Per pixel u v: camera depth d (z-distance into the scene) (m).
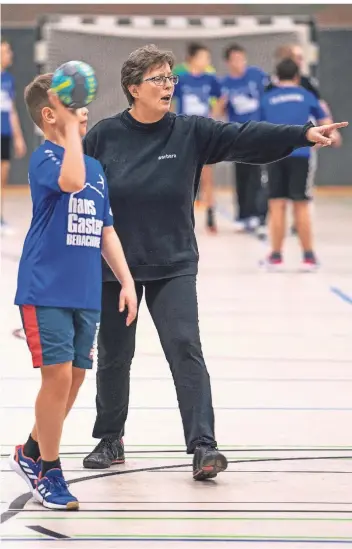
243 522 7.71
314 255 22.58
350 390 11.98
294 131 8.78
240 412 10.95
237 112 28.09
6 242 26.50
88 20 33.28
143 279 8.98
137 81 8.72
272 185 22.30
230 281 20.70
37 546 7.21
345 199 40.81
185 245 9.05
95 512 7.95
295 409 11.09
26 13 41.59
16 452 8.47
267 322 16.39
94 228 8.07
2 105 28.50
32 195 8.07
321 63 42.75
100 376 9.17
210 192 29.34
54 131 8.02
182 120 9.05
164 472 9.00
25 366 13.14
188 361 8.81
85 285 7.97
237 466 9.13
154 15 40.31
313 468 9.08
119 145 8.95
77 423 10.55
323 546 7.20
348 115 43.31
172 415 10.84
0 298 18.41
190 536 7.40
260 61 33.84
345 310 17.55
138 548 7.16
